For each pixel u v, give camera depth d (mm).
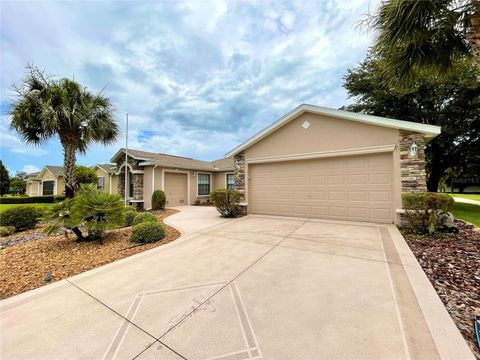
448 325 2193
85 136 10000
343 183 7621
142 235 5523
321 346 1989
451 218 5637
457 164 12555
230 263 4074
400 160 6543
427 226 5492
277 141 8859
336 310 2533
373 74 10945
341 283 3182
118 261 4316
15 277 3693
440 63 4223
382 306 2574
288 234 6035
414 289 2924
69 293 3104
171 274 3654
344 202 7594
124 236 6121
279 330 2221
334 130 7648
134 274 3691
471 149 11258
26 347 2078
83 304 2809
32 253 4828
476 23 3324
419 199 5414
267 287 3127
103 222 5406
